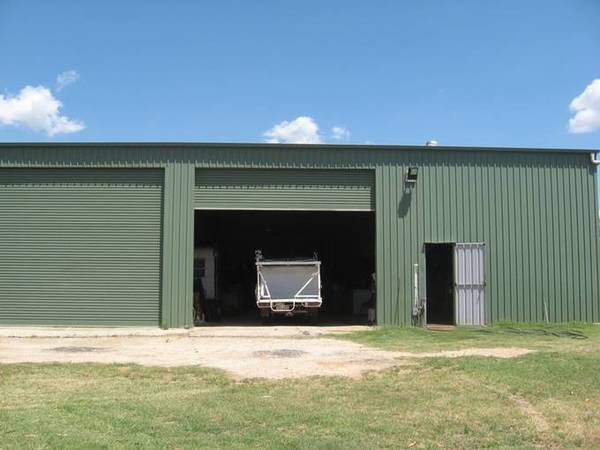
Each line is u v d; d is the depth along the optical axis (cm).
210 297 2380
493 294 1998
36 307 1977
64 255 1983
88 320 1969
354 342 1593
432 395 874
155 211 1992
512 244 2016
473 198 2019
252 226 3191
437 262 2186
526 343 1516
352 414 768
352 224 3145
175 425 709
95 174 2000
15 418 721
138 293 1970
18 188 1998
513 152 2034
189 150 1991
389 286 1986
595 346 1438
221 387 954
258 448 628
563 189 2039
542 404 818
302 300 2097
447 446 647
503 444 654
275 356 1328
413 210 2009
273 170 2014
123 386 959
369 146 2009
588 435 686
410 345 1498
